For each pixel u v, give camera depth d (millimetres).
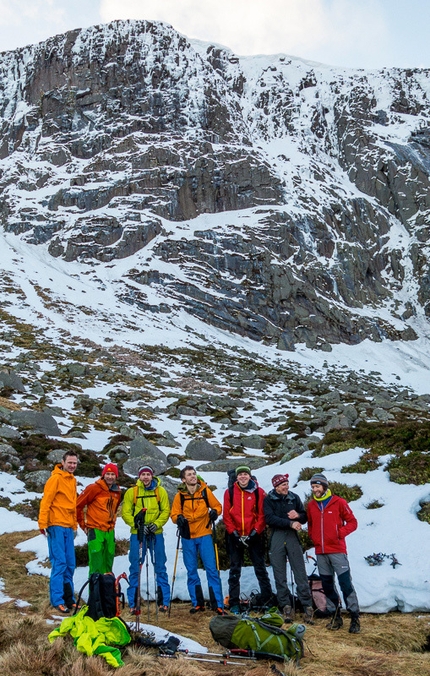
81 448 28422
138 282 112062
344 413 48688
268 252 120312
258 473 19094
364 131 177125
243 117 190625
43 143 164250
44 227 129375
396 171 158500
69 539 10391
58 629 8016
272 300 112375
